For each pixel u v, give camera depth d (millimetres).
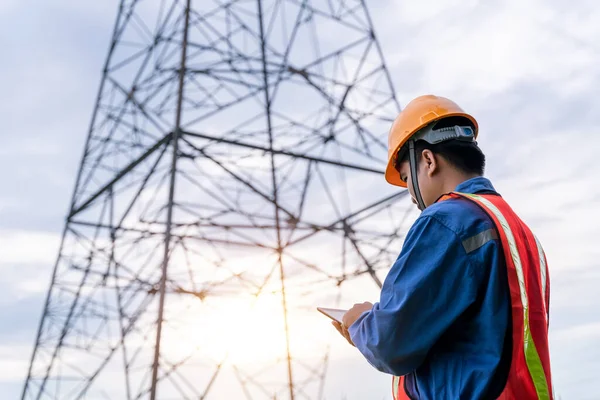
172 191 12688
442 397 1745
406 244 1863
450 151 2148
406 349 1737
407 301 1744
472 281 1755
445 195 1974
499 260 1773
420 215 1907
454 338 1789
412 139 2232
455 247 1782
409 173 2258
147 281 13492
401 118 2291
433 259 1783
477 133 2289
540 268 1937
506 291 1754
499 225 1818
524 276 1794
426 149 2184
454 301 1754
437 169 2154
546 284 1993
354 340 1871
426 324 1742
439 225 1828
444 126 2191
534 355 1724
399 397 1913
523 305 1745
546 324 1821
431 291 1755
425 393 1785
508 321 1737
